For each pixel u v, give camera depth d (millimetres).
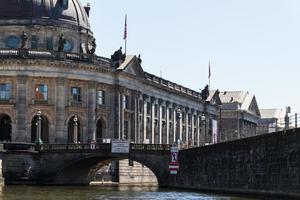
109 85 130125
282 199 59719
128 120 137500
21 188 87375
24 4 130375
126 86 135000
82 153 104250
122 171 130625
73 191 82375
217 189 78938
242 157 70812
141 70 142000
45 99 120500
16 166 102812
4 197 65562
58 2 133500
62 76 121188
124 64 132750
